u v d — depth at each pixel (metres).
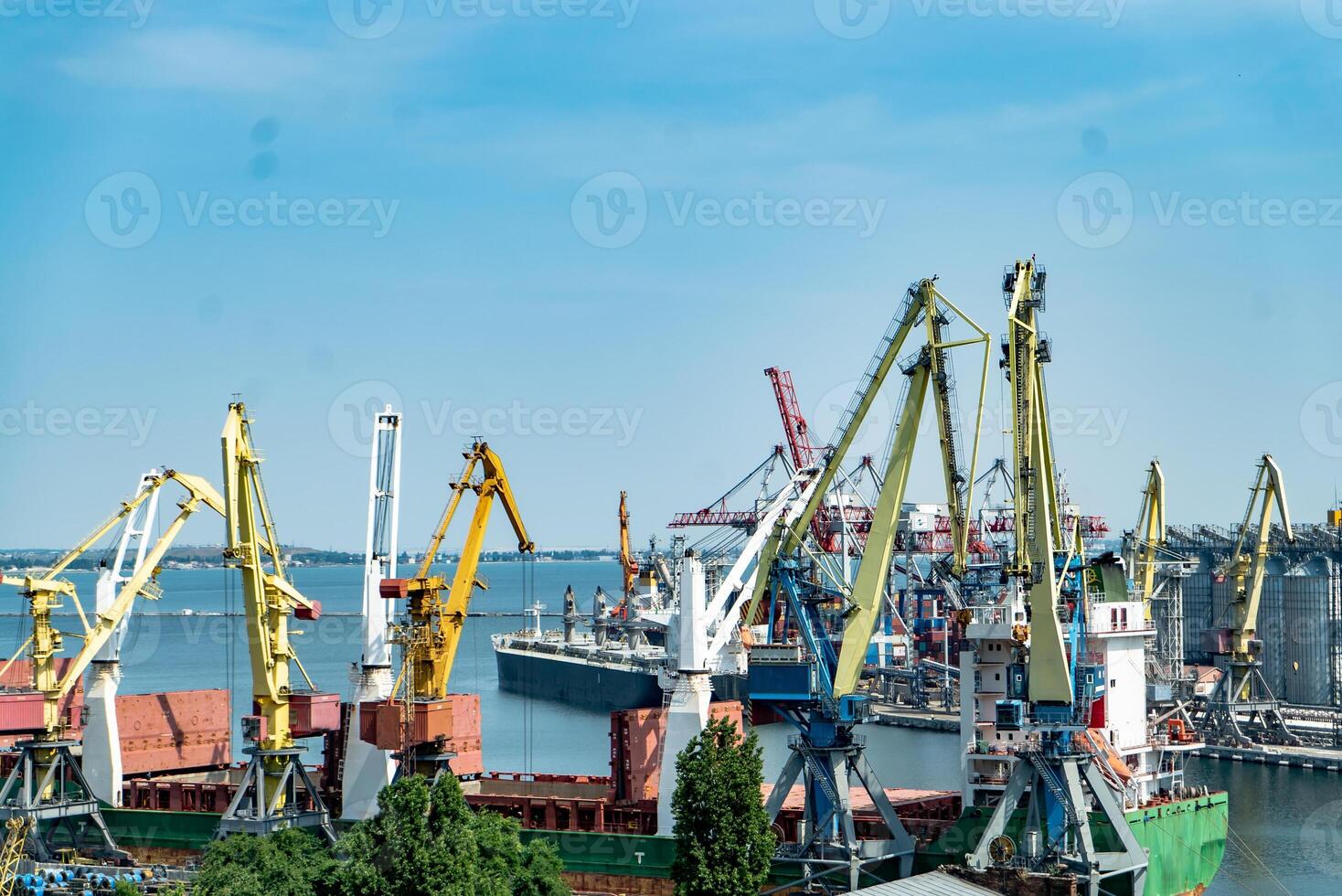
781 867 110.12
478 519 126.75
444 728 119.56
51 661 125.75
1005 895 99.38
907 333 115.25
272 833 106.25
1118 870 101.88
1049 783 103.00
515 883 96.69
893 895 95.62
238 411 119.25
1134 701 127.06
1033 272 108.88
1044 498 104.31
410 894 89.75
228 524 118.06
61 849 126.00
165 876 116.06
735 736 101.81
